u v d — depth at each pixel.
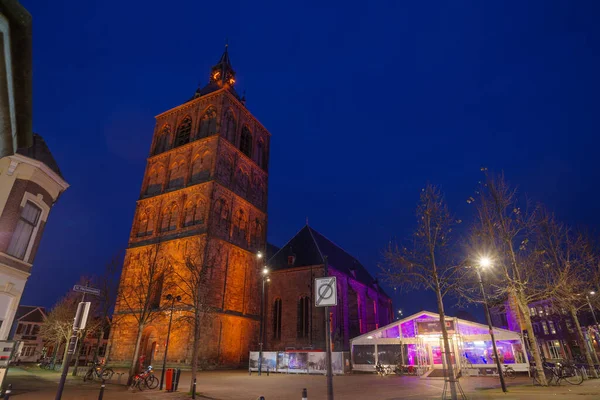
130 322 46.97
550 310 55.75
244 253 54.12
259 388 25.45
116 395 20.64
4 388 15.59
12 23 4.07
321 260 56.91
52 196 20.62
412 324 40.59
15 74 4.71
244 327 50.50
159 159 59.41
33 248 19.19
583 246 29.81
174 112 62.78
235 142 58.97
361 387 25.80
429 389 23.70
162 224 53.03
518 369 34.56
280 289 57.03
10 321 17.55
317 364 38.94
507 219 23.97
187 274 44.41
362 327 64.19
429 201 21.11
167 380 23.38
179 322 41.94
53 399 17.77
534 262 25.48
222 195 52.31
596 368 29.64
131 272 51.06
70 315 47.25
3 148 5.24
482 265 23.17
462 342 37.22
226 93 58.75
